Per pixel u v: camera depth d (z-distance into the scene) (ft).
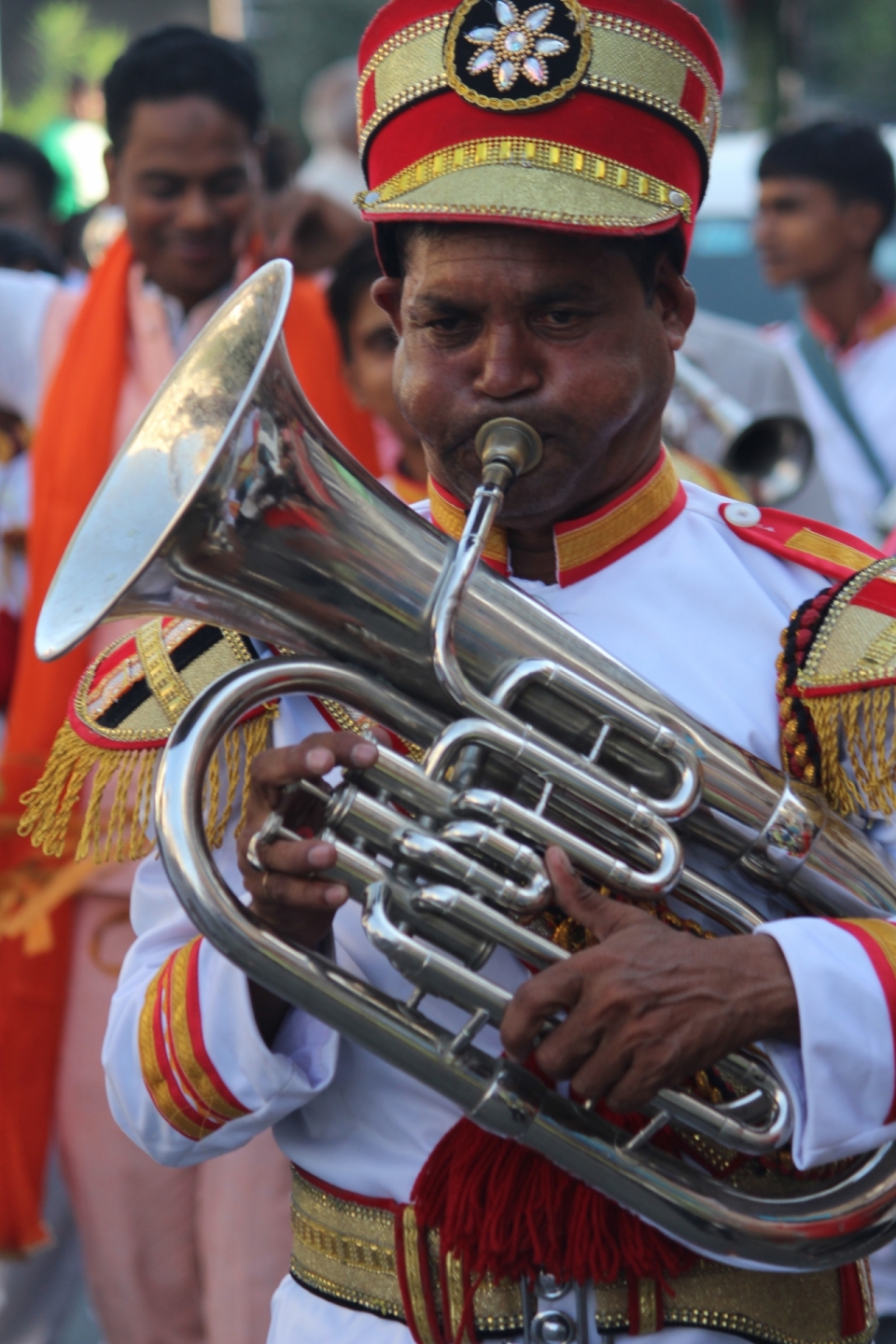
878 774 21.66
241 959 19.76
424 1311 21.71
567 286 20.56
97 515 20.49
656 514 23.20
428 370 21.15
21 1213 41.22
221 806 22.26
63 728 23.36
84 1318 53.72
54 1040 40.98
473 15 21.12
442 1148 21.63
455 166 20.85
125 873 40.57
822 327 68.33
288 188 59.88
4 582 47.19
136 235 44.09
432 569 20.03
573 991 19.35
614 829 20.10
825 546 23.77
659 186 21.07
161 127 43.29
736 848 20.86
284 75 187.93
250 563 19.77
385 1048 19.97
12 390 47.09
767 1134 20.18
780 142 67.15
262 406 19.29
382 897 19.45
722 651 22.54
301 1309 23.15
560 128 20.85
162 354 44.06
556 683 19.99
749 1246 20.29
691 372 47.73
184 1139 22.50
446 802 19.63
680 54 21.54
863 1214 20.67
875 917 21.31
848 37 190.80
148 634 23.77
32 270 62.28
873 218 66.44
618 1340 21.35
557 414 20.75
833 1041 19.83
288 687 20.02
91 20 208.74
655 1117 20.13
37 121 173.37
